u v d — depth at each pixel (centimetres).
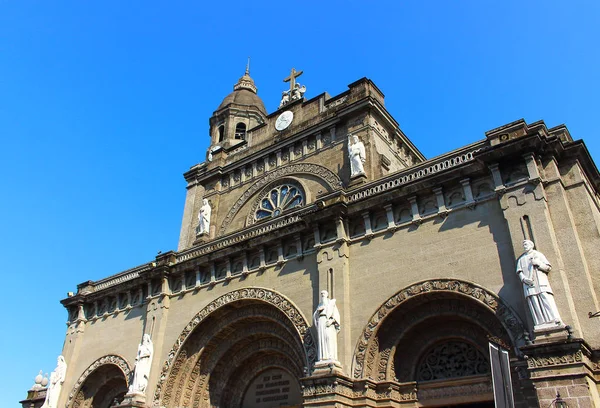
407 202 2055
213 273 2623
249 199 3244
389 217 2070
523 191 1734
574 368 1373
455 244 1845
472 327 1822
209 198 3475
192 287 2691
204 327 2564
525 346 1455
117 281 3145
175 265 2781
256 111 4212
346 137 2900
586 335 1476
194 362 2542
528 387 1517
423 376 1895
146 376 2541
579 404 1331
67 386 2989
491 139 1884
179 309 2678
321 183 2880
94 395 2958
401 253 1973
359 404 1819
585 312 1502
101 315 3117
